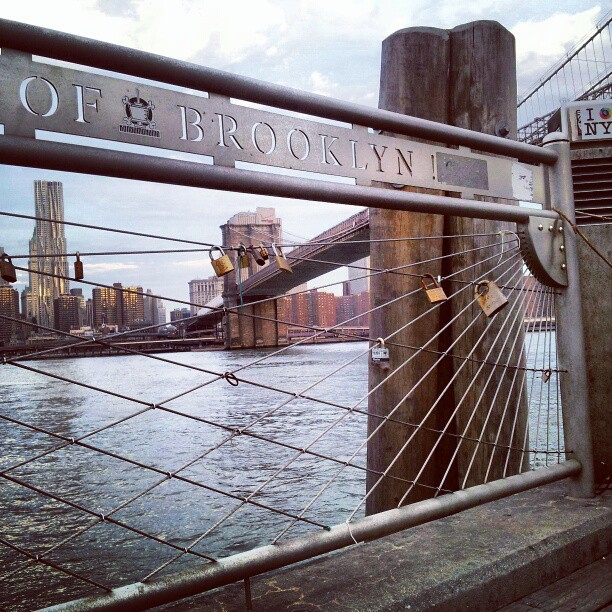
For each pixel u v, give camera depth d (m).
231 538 6.49
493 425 2.61
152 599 1.10
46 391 33.44
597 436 2.15
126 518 7.58
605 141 2.14
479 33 2.76
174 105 1.19
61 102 1.04
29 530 7.28
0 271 0.99
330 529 1.38
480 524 1.72
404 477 2.67
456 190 1.78
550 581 1.55
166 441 14.20
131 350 1.14
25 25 0.98
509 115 2.76
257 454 11.27
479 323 2.67
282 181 1.32
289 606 1.23
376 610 1.21
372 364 2.73
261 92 1.31
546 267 1.99
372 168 1.56
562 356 2.06
